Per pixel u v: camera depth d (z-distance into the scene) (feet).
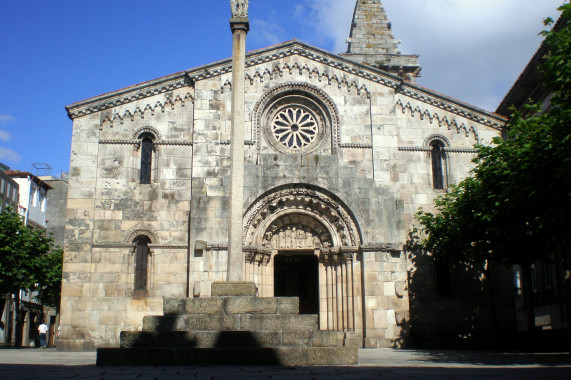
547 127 70.13
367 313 98.12
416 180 116.06
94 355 80.64
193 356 51.42
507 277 112.47
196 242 98.37
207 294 96.48
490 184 85.92
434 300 109.19
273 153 113.80
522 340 109.50
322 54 117.80
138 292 106.22
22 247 140.36
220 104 113.29
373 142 114.83
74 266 106.01
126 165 111.55
